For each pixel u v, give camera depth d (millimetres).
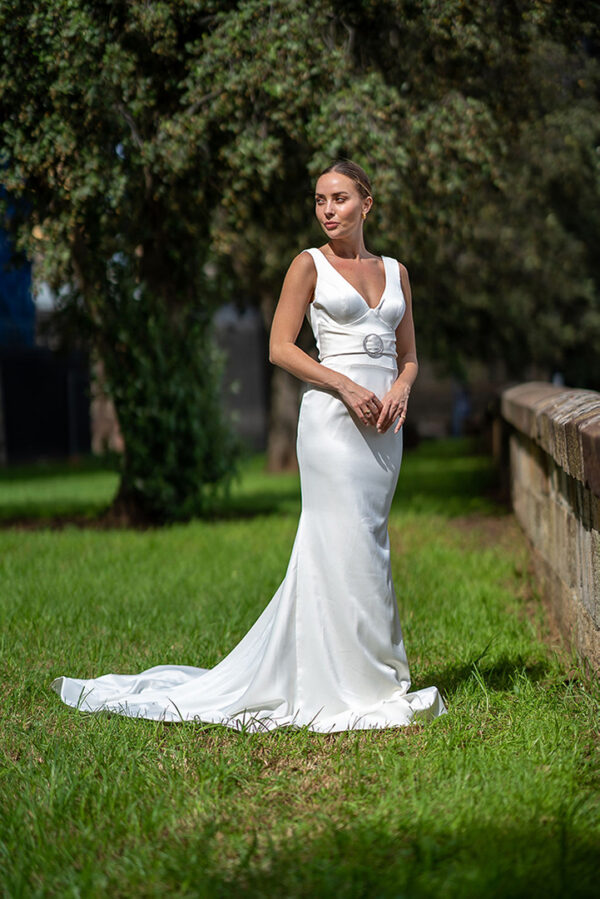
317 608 3727
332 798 2988
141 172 8008
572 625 4699
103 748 3408
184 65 7734
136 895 2398
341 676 3730
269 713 3791
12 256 8969
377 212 8219
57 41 6613
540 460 6340
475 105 7793
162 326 10273
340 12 7488
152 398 10211
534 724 3482
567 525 4852
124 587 6516
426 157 8039
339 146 7348
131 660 4793
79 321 10172
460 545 8656
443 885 2344
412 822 2736
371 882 2398
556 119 9594
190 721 3797
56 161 7238
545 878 2375
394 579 6910
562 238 13211
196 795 3025
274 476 17516
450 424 32438
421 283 13227
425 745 3396
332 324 3740
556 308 15297
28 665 4672
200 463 10648
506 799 2855
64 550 8344
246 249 11656
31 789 3055
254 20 7121
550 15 7156
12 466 23656
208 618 5570
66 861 2588
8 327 20031
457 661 4555
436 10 7027
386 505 3803
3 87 6840
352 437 3697
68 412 25797
